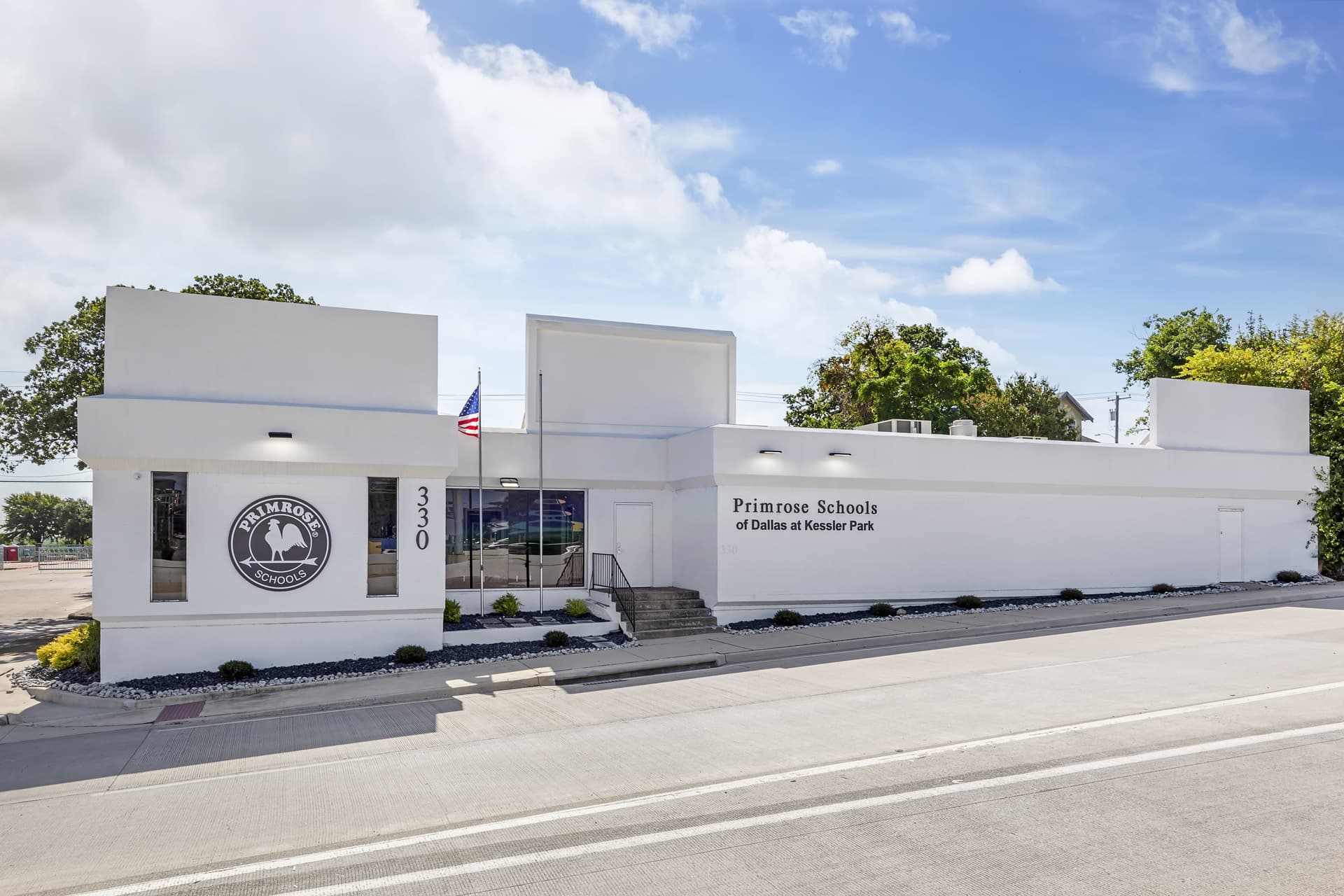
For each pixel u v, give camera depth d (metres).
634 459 25.72
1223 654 17.36
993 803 9.38
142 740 13.98
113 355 18.11
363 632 19.59
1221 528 29.58
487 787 10.73
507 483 24.25
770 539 24.11
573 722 14.14
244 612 18.55
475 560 24.08
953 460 25.94
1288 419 30.95
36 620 31.17
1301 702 13.13
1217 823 8.56
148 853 9.00
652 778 10.77
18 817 10.38
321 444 19.03
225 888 8.02
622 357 26.14
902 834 8.59
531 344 25.19
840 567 24.86
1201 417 29.53
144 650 18.03
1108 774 10.16
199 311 18.70
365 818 9.77
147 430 17.78
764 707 14.52
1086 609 24.75
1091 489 27.61
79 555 75.44
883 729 12.66
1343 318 35.22
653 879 7.77
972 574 26.33
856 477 24.80
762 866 7.97
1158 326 57.41
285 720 15.00
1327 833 8.23
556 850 8.55
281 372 19.27
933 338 53.81
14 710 16.55
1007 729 12.31
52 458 35.44
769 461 23.83
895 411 47.56
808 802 9.67
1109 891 7.19
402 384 20.27
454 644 20.97
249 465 18.58
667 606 23.70
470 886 7.80
